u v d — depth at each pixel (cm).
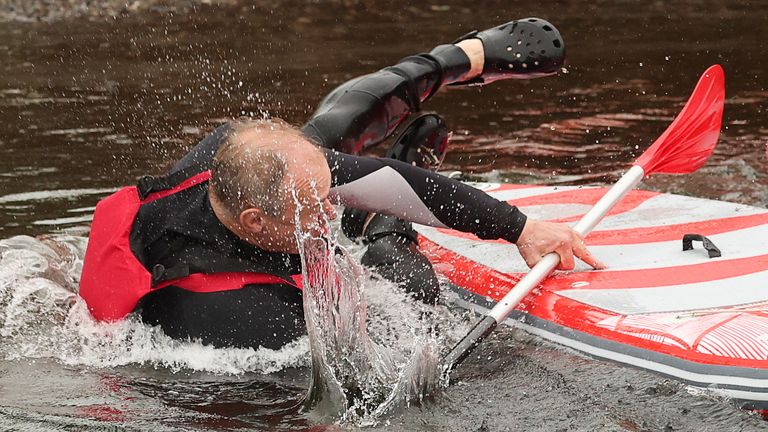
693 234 713
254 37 1880
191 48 1766
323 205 566
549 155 1123
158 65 1614
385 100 812
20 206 928
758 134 1170
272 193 557
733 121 1234
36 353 621
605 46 1766
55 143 1148
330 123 777
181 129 1210
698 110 796
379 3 2238
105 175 1025
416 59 859
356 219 748
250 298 596
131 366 604
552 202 852
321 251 580
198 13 2114
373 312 642
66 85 1471
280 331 600
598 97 1398
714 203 820
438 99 1414
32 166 1059
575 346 616
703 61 1612
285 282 600
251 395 566
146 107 1325
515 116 1306
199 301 596
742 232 745
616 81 1493
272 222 566
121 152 1109
